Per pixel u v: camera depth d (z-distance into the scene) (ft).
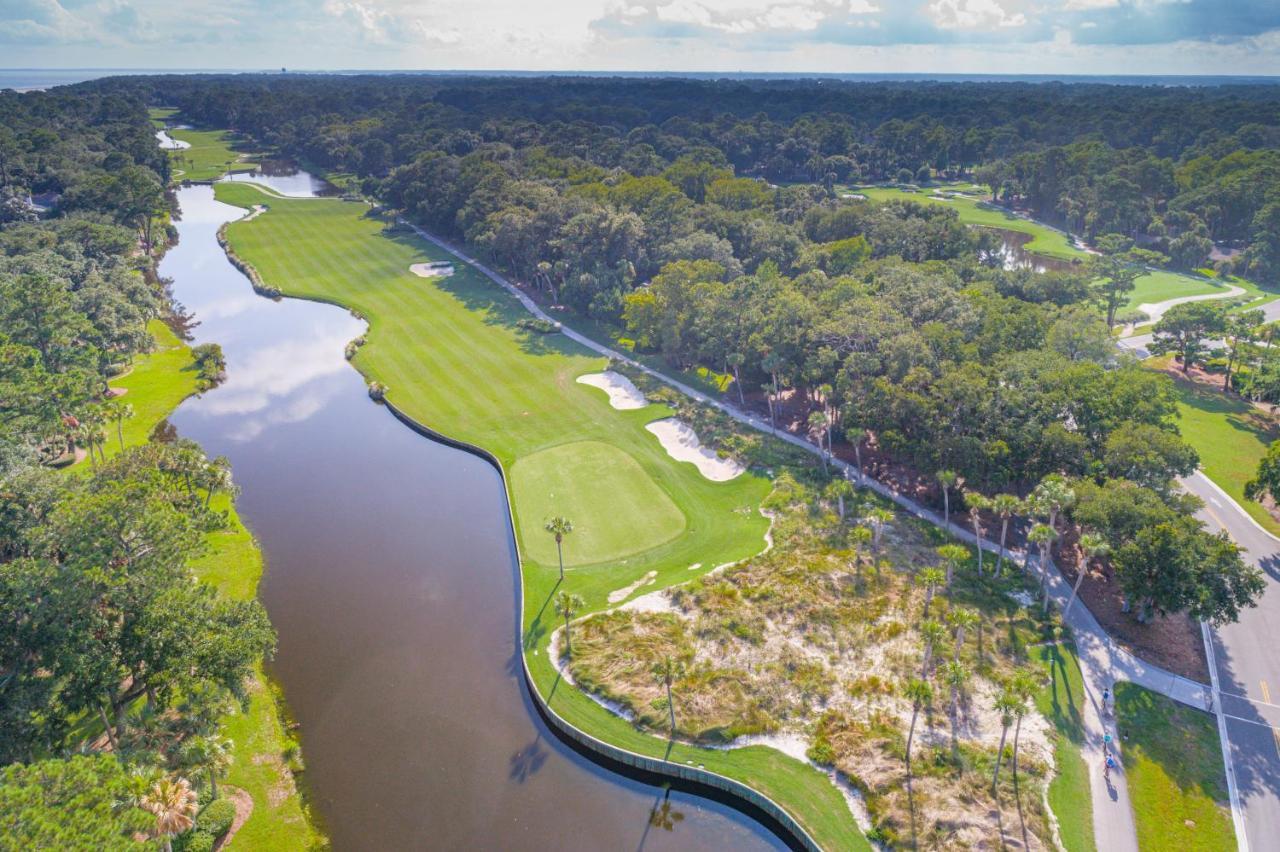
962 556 191.31
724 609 189.98
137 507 152.87
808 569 205.16
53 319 292.20
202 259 535.19
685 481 255.50
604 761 156.04
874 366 254.68
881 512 213.66
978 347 276.00
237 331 406.82
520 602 200.54
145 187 525.34
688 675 170.81
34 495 172.86
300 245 555.69
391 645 188.55
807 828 136.87
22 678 130.93
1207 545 173.68
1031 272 395.55
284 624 195.93
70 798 99.81
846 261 402.11
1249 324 324.19
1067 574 207.82
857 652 176.76
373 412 319.27
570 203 465.06
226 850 133.69
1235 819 136.67
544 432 291.38
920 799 140.15
